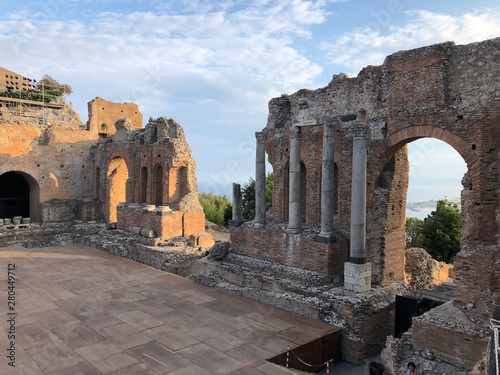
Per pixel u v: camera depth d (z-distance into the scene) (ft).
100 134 157.28
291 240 72.43
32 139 135.64
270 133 84.99
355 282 62.23
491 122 53.98
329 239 67.00
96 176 143.84
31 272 81.97
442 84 58.65
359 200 62.75
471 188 54.95
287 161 81.97
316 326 57.06
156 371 42.98
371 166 67.21
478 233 53.88
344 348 57.00
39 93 177.68
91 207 138.41
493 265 51.39
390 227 69.05
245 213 179.22
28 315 57.98
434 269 82.43
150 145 115.85
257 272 74.49
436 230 115.75
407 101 62.95
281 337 53.01
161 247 97.76
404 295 64.18
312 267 69.05
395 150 66.85
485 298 51.57
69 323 55.31
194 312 60.90
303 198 83.35
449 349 48.93
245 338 52.19
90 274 81.25
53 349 47.44
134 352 47.19
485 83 54.80
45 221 136.56
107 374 42.14
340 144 71.31
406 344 52.08
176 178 110.93
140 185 120.47
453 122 57.36
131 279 78.18
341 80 72.38
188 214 106.52
